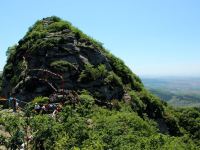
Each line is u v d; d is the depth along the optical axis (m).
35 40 56.34
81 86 50.47
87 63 53.12
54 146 20.08
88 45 56.00
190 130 67.56
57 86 49.25
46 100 42.56
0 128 21.80
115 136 26.39
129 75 60.94
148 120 53.72
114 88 53.28
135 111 53.06
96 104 48.62
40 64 52.03
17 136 18.38
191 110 70.75
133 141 26.50
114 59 61.03
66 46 53.50
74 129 23.33
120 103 52.25
